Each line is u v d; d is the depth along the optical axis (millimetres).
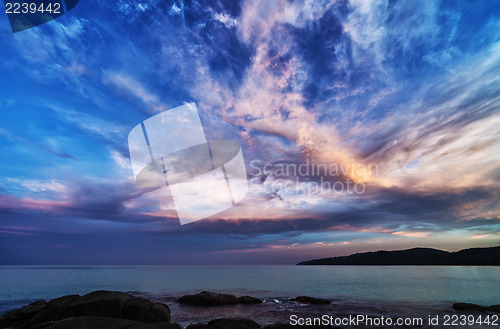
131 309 11977
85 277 59562
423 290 33906
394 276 64562
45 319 11625
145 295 27844
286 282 48250
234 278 60812
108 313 11711
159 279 54812
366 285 41438
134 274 77250
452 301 24500
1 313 17922
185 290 33312
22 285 37969
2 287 34781
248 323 10758
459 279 53094
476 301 24766
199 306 20922
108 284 40781
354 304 22359
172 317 16734
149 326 8352
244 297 23109
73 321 8352
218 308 20078
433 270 97750
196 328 11000
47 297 25344
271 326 10125
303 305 21641
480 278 55750
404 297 27234
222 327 10344
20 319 12914
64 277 58750
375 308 20312
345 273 83312
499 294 29922
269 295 29312
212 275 74562
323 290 34062
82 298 12336
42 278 54562
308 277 63938
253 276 69500
